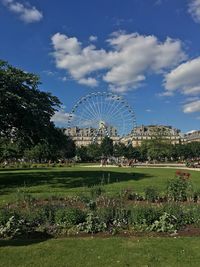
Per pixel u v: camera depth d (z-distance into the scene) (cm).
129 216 1641
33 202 2092
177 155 16712
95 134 17650
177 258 1219
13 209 1772
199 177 5022
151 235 1516
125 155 16675
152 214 1622
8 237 1497
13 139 4828
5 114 4219
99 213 1645
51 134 4672
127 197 2353
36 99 4366
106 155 17038
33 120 4300
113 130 18238
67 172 6200
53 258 1231
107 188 3375
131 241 1416
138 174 5697
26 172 6328
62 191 3231
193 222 1661
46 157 13188
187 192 2336
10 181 4322
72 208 1691
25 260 1216
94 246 1355
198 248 1319
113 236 1509
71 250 1309
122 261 1198
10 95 3984
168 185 2395
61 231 1560
